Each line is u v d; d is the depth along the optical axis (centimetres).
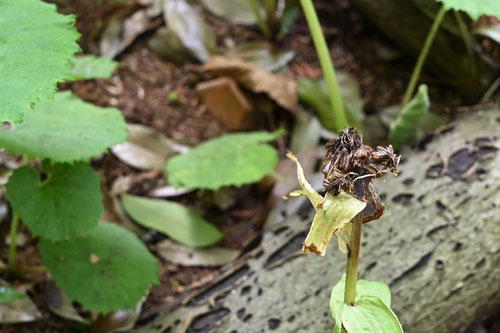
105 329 102
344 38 133
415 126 113
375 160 80
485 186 103
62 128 98
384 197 104
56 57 89
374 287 87
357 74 129
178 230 112
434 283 99
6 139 95
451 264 99
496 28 119
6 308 102
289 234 104
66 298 104
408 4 122
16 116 85
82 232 96
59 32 91
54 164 98
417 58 128
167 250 112
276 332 97
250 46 128
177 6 129
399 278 99
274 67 127
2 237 109
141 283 101
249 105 122
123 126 99
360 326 83
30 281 106
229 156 112
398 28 125
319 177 113
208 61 123
